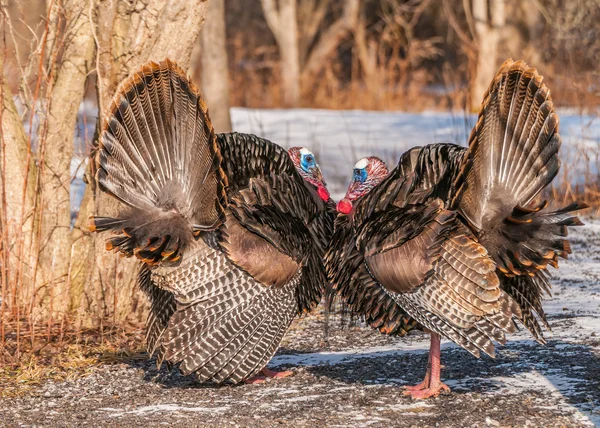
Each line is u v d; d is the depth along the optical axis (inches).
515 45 1641.2
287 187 408.2
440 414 347.9
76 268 509.0
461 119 1334.9
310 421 343.9
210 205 375.2
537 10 1696.6
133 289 493.7
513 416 341.1
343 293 394.9
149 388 396.2
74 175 498.6
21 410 366.0
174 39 475.5
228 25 2242.9
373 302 383.6
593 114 1116.5
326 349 460.4
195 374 406.9
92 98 1230.9
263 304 391.9
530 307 377.4
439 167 370.3
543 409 347.9
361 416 348.2
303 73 1995.6
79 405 372.5
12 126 508.4
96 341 469.4
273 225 394.6
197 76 1781.5
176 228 374.9
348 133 1279.5
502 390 374.3
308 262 412.5
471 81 1163.9
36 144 509.7
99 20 474.3
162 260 372.5
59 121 500.4
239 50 1879.9
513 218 346.3
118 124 367.9
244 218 388.5
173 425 343.0
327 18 2378.2
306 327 504.4
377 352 449.4
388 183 380.5
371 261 369.7
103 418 354.0
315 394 380.5
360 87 1947.6
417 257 354.6
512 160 350.9
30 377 412.5
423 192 368.8
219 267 384.2
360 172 402.9
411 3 2162.9
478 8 1416.1
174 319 381.1
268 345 392.5
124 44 476.4
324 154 1155.3
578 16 1198.9
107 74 476.7
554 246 351.3
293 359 441.7
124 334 472.1
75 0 489.4
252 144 403.5
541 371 398.6
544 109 350.6
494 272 343.9
